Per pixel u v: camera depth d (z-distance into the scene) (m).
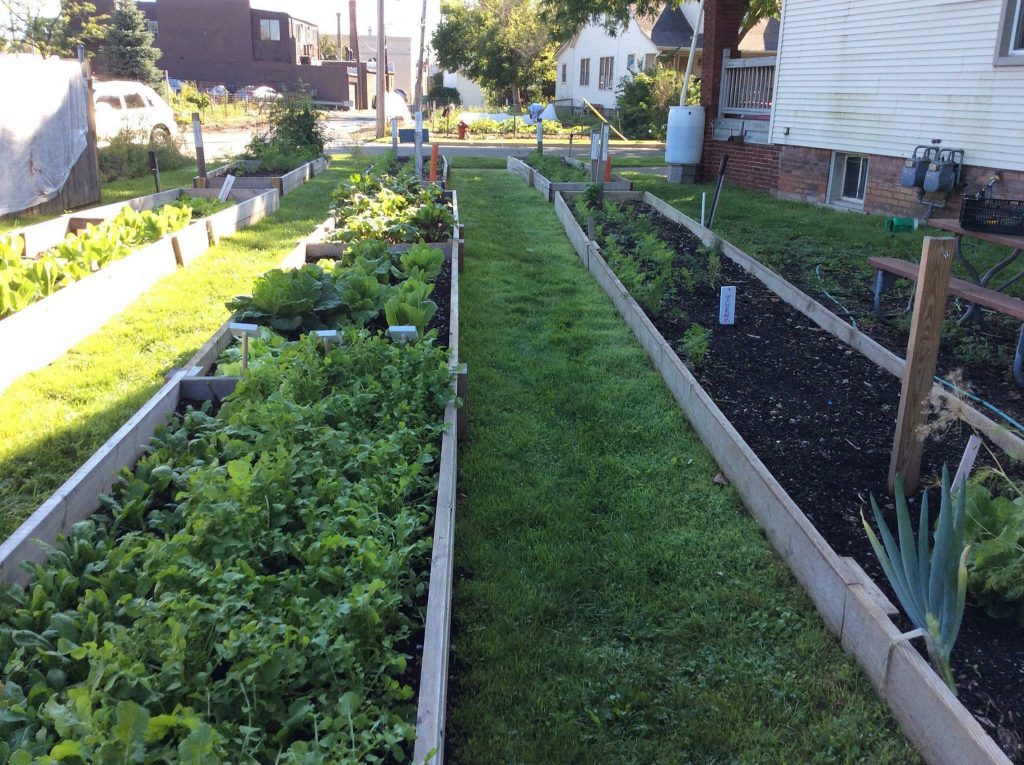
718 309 6.86
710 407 4.51
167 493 3.65
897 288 7.31
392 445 3.57
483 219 11.44
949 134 10.11
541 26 46.22
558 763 2.61
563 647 3.10
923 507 2.83
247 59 51.78
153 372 5.32
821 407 4.91
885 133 11.16
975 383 5.31
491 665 2.99
